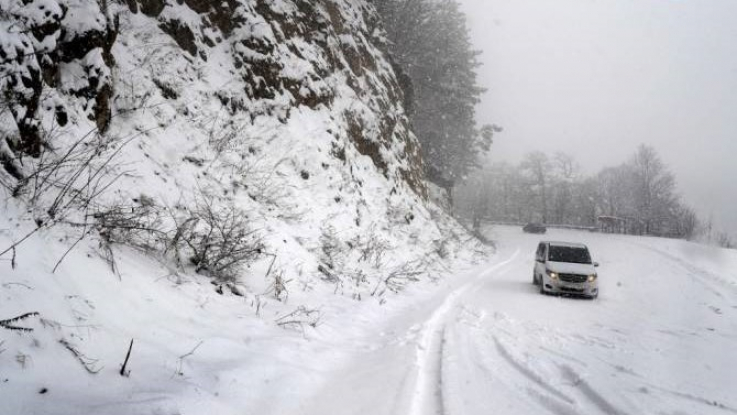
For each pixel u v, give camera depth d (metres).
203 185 8.96
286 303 7.36
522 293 13.67
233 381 4.12
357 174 16.70
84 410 2.97
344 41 20.80
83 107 7.04
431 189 34.53
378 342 6.89
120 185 6.63
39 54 6.12
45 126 5.89
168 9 11.70
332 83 17.77
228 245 7.23
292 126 13.95
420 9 37.56
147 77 9.75
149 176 7.59
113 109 8.30
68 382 3.21
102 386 3.35
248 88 13.03
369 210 15.73
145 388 3.53
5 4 5.59
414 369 5.48
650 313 11.09
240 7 13.93
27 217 4.47
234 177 10.18
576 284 13.20
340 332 7.00
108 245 5.12
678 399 4.96
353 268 11.61
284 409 4.04
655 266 21.88
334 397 4.50
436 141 40.59
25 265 3.85
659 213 63.25
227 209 8.83
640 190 65.69
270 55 13.94
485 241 34.72
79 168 5.96
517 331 8.20
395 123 22.97
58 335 3.53
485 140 46.03
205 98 11.30
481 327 8.38
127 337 4.14
